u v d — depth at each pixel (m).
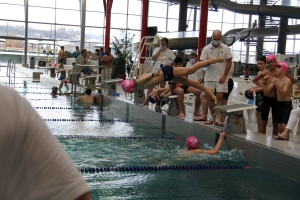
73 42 26.31
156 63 8.19
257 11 19.64
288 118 5.40
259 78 5.96
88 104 10.59
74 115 8.45
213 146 5.68
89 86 12.40
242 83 9.52
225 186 3.85
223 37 19.14
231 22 28.02
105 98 10.62
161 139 6.18
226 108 5.48
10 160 0.74
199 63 5.54
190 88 7.29
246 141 5.00
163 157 4.91
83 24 26.12
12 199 0.74
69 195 0.75
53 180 0.74
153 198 3.39
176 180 3.99
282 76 5.42
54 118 7.86
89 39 26.50
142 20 15.32
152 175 4.14
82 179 0.77
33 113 0.76
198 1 22.19
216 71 6.14
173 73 5.47
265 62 5.98
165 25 27.19
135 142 5.85
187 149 5.40
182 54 20.97
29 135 0.74
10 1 24.86
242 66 16.94
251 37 23.42
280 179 4.21
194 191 3.64
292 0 18.20
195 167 4.49
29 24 25.36
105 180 3.89
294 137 6.09
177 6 27.09
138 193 3.52
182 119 6.76
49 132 0.77
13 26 25.12
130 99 9.95
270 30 22.48
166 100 7.72
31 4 25.20
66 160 0.77
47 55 23.80
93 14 26.31
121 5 26.75
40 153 0.74
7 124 0.72
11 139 0.73
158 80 5.50
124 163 4.54
